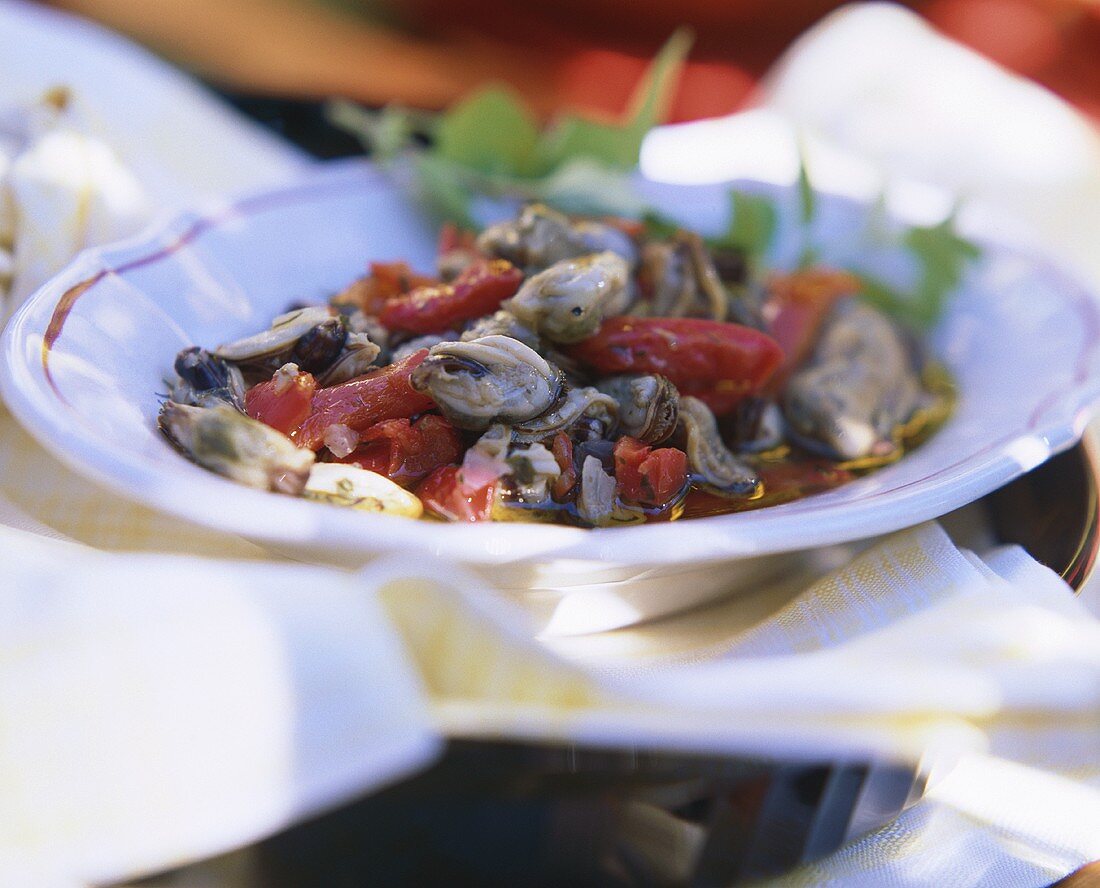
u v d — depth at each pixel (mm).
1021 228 524
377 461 311
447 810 237
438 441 311
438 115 658
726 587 306
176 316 348
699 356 341
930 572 281
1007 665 240
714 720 230
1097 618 316
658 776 237
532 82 831
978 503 327
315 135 594
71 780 222
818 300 410
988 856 270
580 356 342
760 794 244
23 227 359
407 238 434
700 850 245
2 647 224
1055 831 276
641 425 325
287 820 226
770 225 435
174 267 355
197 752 223
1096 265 534
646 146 493
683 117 811
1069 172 601
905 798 260
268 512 258
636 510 314
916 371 416
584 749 234
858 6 790
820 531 273
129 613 227
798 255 456
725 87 846
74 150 375
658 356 339
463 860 240
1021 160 608
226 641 226
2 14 499
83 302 317
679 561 266
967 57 682
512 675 236
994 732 232
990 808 279
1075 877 268
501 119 469
